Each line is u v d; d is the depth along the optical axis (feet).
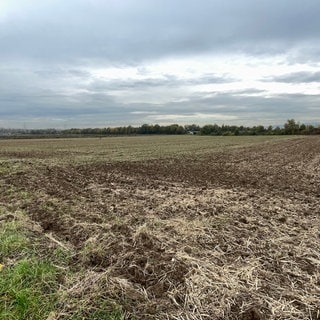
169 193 39.45
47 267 16.94
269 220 27.78
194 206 31.78
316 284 16.90
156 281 16.46
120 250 19.39
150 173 60.85
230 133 469.98
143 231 21.91
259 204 34.27
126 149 146.41
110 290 14.96
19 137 388.78
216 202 34.01
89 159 89.25
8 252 18.76
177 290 15.48
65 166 67.41
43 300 14.12
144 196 36.96
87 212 28.30
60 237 22.15
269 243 22.08
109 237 21.34
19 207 29.37
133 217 26.86
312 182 52.95
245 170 68.74
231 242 22.02
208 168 71.36
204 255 19.72
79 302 14.03
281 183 51.34
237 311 14.23
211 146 171.22
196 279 16.37
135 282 16.38
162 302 14.67
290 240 22.86
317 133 437.99
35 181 44.65
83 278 16.16
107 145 190.70
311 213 31.24
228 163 83.25
